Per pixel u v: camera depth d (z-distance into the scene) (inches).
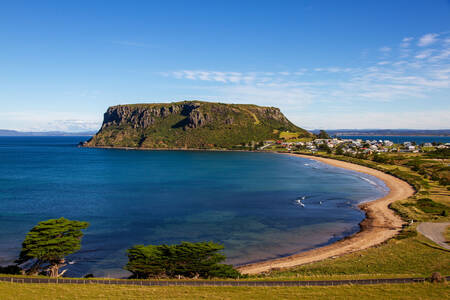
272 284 1363.2
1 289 1246.9
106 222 2687.0
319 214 2960.1
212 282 1400.1
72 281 1400.1
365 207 3201.3
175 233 2410.2
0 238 2276.1
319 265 1712.6
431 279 1380.4
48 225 1628.9
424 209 3006.9
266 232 2436.0
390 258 1760.6
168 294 1227.9
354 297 1195.3
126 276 1704.0
